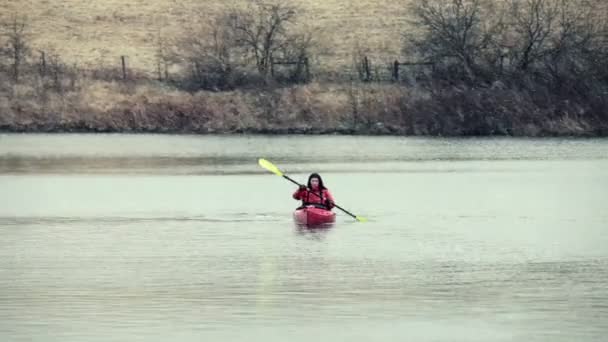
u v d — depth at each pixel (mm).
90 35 163125
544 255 53906
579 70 124500
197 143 113875
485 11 141375
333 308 43125
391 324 40844
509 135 119375
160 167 94812
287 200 74812
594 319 41375
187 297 44906
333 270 50188
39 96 127750
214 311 42656
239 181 85750
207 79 134875
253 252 54844
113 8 173375
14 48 149500
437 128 119938
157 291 45969
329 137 118875
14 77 138125
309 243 57469
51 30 163875
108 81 138750
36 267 51062
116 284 47250
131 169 93312
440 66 131000
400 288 46406
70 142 114312
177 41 155875
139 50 158000
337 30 158125
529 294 45281
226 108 124188
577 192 78250
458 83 126062
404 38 152125
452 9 139125
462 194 77188
